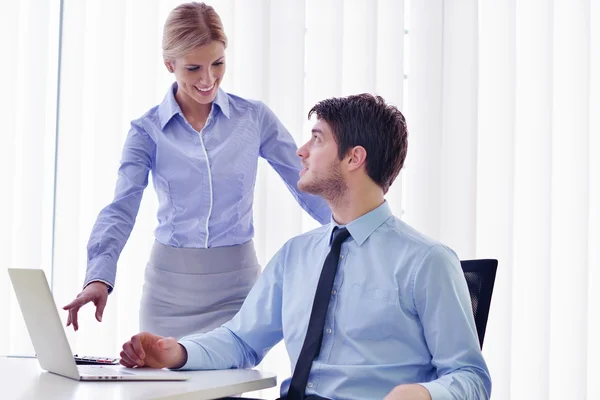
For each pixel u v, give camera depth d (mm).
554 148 3029
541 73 3002
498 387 2902
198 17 2123
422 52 2986
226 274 2209
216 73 2166
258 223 2873
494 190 2986
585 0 3008
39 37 2965
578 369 2969
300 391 1545
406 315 1550
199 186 2201
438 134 2953
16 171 2963
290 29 2941
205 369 1630
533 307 2971
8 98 2947
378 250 1604
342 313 1583
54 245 2922
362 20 2969
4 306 2912
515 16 2986
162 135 2236
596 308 3023
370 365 1532
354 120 1646
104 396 1230
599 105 3025
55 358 1463
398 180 2916
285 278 1728
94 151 2922
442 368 1498
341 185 1656
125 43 2941
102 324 2859
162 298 2209
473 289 1708
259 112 2330
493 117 2994
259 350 1758
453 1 2980
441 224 2953
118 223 2186
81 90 2932
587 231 2984
